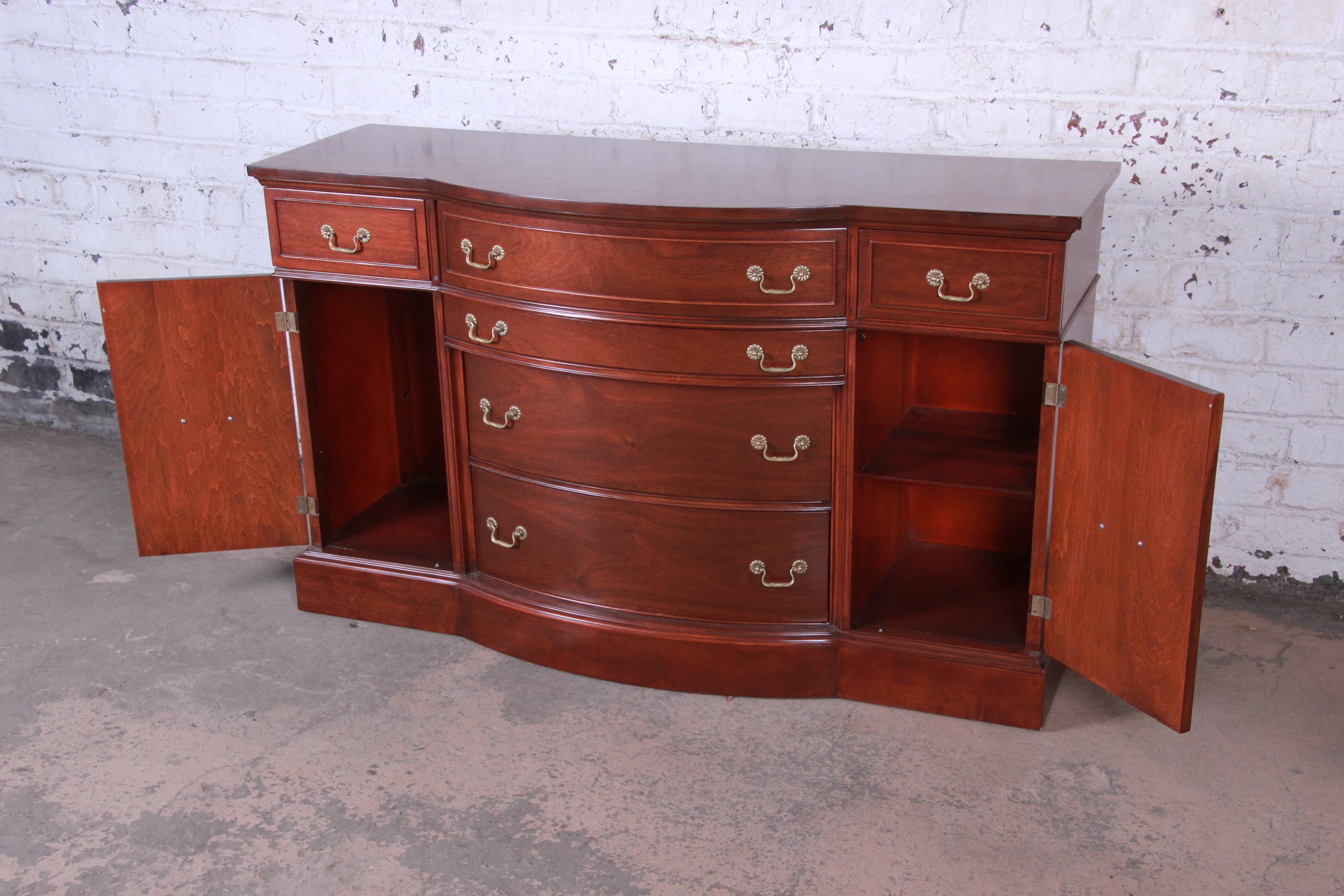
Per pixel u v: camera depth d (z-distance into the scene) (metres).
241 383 2.70
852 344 2.23
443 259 2.46
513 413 2.48
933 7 2.61
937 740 2.34
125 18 3.24
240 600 2.88
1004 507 2.72
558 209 2.23
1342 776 2.22
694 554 2.43
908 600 2.54
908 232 2.12
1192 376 2.71
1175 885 1.96
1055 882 1.98
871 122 2.74
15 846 2.07
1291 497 2.72
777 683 2.46
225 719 2.42
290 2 3.09
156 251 3.49
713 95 2.84
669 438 2.36
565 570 2.55
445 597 2.71
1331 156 2.47
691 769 2.26
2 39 3.38
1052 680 2.42
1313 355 2.61
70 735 2.36
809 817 2.13
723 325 2.24
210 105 3.27
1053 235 2.04
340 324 2.81
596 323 2.31
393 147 2.72
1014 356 2.54
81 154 3.44
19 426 3.79
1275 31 2.43
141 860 2.04
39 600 2.85
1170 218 2.62
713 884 1.98
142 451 2.73
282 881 2.00
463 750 2.32
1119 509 2.12
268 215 2.56
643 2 2.81
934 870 2.01
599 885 1.98
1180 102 2.53
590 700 2.48
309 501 2.79
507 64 2.97
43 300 3.65
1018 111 2.64
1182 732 2.13
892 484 2.60
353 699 2.48
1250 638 2.65
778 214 2.14
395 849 2.07
